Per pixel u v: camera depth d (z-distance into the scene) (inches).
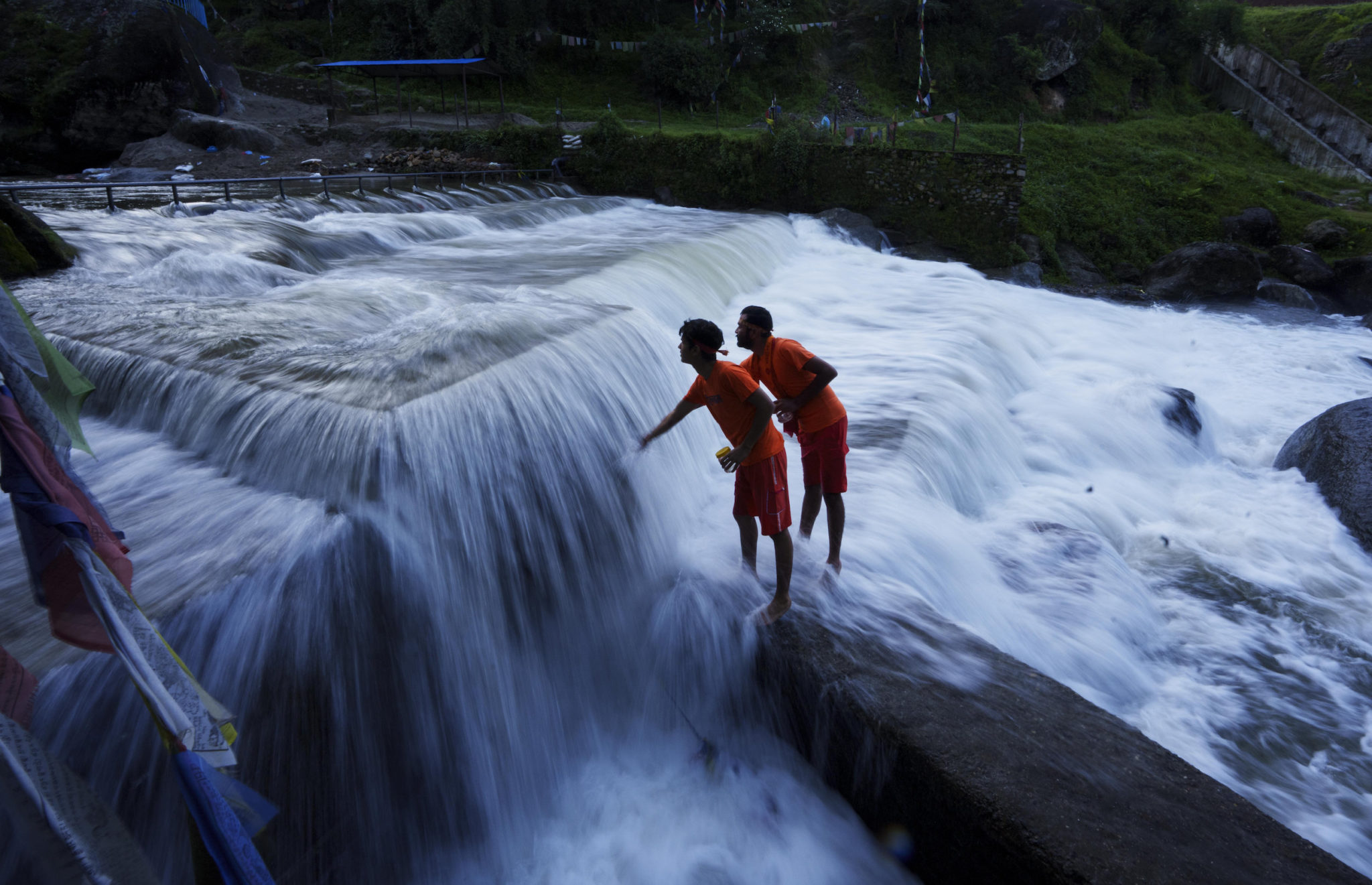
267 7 1526.8
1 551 167.0
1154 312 726.5
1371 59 1596.9
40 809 93.4
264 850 136.7
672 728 194.7
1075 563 263.7
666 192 932.0
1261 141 1454.2
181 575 145.6
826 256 764.0
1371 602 266.1
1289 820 178.7
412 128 1006.4
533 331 249.4
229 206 532.4
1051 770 136.8
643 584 215.5
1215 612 261.6
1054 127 1149.7
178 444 212.8
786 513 177.0
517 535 189.8
